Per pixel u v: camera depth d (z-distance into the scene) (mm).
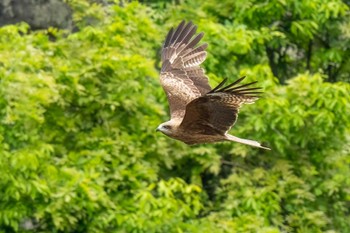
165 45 11734
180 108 11109
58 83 17031
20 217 15633
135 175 16672
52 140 17203
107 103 17188
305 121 18000
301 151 18203
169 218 16109
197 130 10422
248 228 16578
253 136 17891
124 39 18188
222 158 18453
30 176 15688
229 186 17656
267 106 17547
